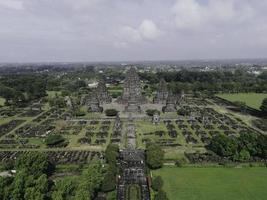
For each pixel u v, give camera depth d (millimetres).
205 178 186750
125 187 177625
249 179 185500
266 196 164375
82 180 160250
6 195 141000
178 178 186375
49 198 149625
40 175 172750
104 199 162375
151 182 178875
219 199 160875
